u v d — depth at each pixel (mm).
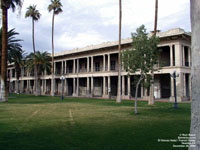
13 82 79188
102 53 43781
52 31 44656
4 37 24344
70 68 57625
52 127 9555
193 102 4113
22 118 12312
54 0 43406
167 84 36188
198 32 4180
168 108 18781
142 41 14812
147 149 6262
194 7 4277
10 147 6383
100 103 25094
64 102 26594
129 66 15203
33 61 49219
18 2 23953
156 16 23812
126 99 34906
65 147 6422
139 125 10117
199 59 4109
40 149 6203
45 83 60719
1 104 22250
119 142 7008
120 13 27422
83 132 8516
